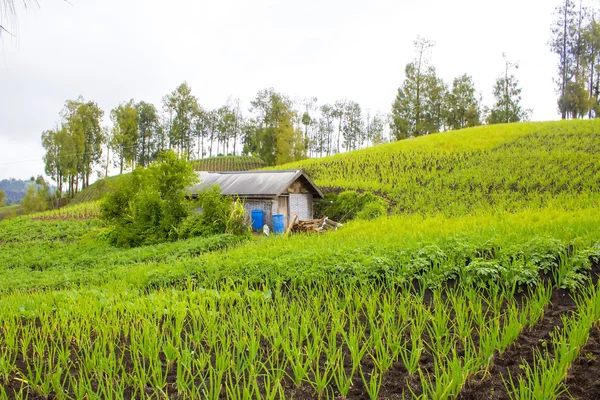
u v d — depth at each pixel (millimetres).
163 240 21219
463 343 6234
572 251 8898
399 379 5434
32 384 5285
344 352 6266
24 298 9555
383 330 6492
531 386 4930
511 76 71812
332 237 15984
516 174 29312
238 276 11023
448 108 78500
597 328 6051
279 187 25172
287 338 6285
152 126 90312
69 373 5633
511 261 8789
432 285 8625
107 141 77938
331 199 29516
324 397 5121
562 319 6359
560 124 45938
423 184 31203
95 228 29828
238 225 20812
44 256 19688
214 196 21688
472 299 7555
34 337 6941
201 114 91562
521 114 72812
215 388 5008
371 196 27766
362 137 109312
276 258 11703
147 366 6000
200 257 14117
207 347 6555
